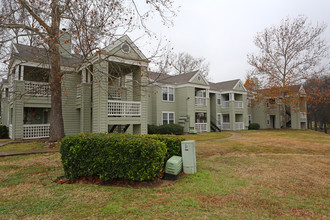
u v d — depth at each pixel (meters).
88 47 8.52
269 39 25.23
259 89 26.08
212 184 4.50
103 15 8.43
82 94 12.95
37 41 9.20
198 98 20.78
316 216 3.12
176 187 4.28
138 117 12.43
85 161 4.61
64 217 2.95
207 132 21.22
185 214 3.06
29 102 12.46
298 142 12.86
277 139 14.59
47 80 14.26
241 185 4.51
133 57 12.19
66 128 13.72
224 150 9.59
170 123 19.83
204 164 6.57
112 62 11.48
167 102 19.67
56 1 8.63
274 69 24.80
